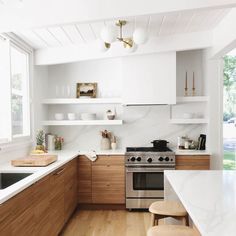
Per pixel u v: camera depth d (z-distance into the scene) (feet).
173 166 13.78
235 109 15.94
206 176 7.89
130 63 14.40
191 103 15.72
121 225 12.01
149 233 5.98
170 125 15.84
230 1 7.72
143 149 14.76
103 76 16.03
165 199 8.71
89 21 8.25
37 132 13.93
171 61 14.28
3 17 8.46
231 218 4.52
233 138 15.84
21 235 6.81
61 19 8.26
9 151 10.98
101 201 14.03
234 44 10.72
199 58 15.84
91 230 11.46
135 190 13.88
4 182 9.31
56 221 10.04
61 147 15.74
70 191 12.33
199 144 14.94
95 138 16.03
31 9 8.36
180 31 12.54
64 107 16.08
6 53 10.97
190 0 7.86
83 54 13.29
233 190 6.28
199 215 4.66
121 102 14.74
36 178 7.75
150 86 14.35
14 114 12.03
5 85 11.05
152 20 10.81
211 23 11.73
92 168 14.05
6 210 5.97
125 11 8.05
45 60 13.65
